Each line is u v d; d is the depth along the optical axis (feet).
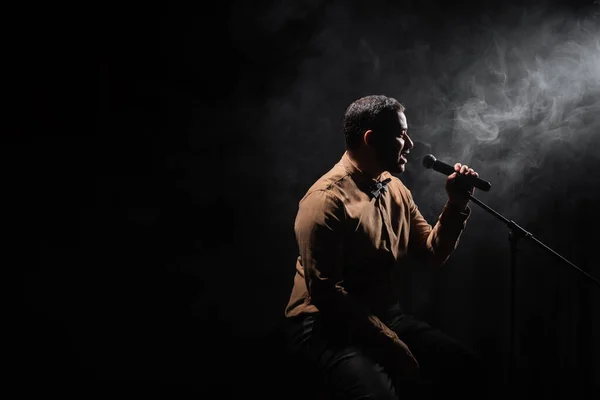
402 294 8.64
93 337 8.51
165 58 8.77
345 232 5.20
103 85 8.65
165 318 8.88
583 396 7.72
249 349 8.53
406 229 5.91
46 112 8.52
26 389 7.48
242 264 9.20
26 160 8.55
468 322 8.55
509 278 8.34
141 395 7.50
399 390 5.89
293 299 5.61
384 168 5.43
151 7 8.59
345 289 5.40
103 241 8.89
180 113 8.96
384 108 5.31
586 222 8.00
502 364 8.21
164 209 9.06
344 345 5.12
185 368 8.13
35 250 8.66
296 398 5.95
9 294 8.50
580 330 7.91
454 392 5.27
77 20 8.40
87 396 7.45
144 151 8.95
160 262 9.04
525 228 8.29
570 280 8.02
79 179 8.78
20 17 8.19
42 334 8.41
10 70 8.27
